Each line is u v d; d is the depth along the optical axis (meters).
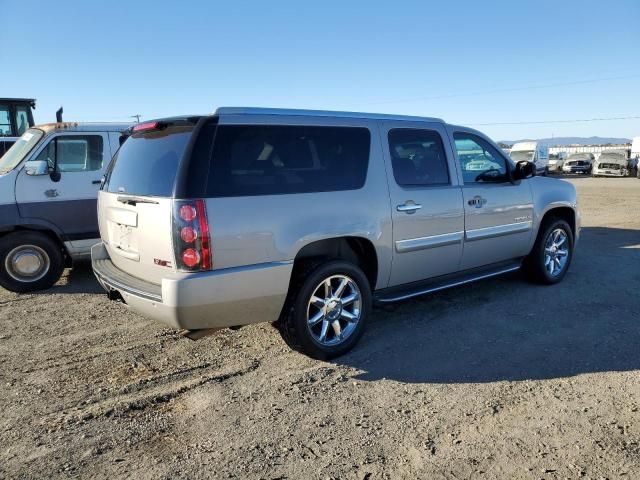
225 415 3.37
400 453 2.94
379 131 4.60
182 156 3.57
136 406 3.50
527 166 5.75
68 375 4.00
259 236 3.71
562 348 4.39
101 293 6.36
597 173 33.16
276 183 3.86
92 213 6.84
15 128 11.97
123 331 4.97
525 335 4.69
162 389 3.75
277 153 3.92
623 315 5.21
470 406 3.45
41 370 4.10
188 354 4.38
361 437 3.10
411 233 4.69
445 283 5.18
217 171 3.60
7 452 2.98
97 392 3.71
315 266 4.02
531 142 26.64
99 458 2.92
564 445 2.98
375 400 3.55
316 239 4.00
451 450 2.96
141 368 4.12
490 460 2.86
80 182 6.73
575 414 3.32
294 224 3.88
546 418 3.28
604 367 4.01
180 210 3.46
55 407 3.50
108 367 4.14
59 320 5.33
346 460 2.88
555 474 2.73
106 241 4.58
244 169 3.72
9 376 3.99
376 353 4.34
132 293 3.77
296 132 4.06
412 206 4.66
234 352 4.41
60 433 3.17
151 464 2.86
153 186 3.74
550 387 3.70
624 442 3.00
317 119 4.22
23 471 2.80
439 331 4.82
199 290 3.47
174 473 2.78
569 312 5.30
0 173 6.56
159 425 3.27
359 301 4.32
